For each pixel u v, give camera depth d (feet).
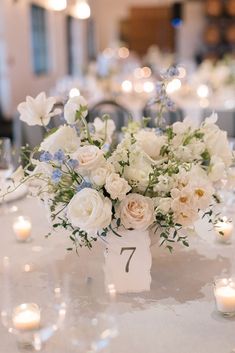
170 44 45.01
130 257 4.01
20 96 23.62
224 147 4.23
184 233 4.33
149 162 4.01
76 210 3.75
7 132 19.89
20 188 6.77
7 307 3.89
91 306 3.89
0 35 21.18
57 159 3.76
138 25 45.32
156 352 3.27
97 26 46.65
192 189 3.85
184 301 3.94
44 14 30.07
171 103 4.71
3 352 3.31
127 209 3.82
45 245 5.11
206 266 4.55
